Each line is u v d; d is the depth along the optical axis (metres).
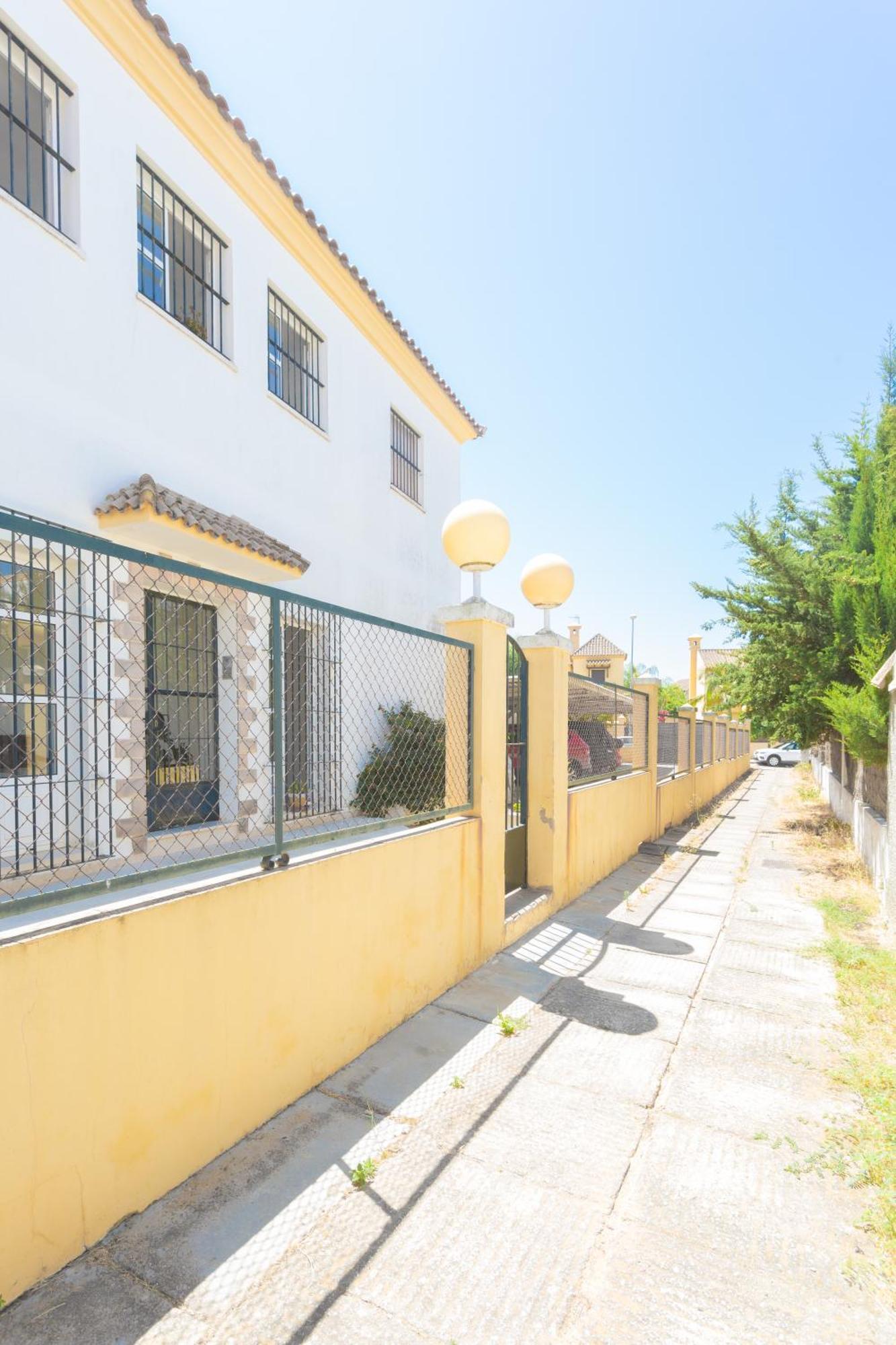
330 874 3.01
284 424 7.89
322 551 8.63
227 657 5.18
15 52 4.97
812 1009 3.96
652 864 8.28
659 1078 3.14
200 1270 1.91
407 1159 2.48
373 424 9.98
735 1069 3.25
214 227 6.84
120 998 2.03
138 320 5.80
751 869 8.09
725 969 4.63
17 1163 1.74
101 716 4.71
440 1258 2.00
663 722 11.38
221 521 6.12
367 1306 1.82
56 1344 1.65
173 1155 2.22
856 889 6.98
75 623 4.72
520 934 5.14
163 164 6.15
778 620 10.11
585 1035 3.57
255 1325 1.74
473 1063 3.23
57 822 4.07
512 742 5.77
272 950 2.66
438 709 4.79
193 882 2.48
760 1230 2.17
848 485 11.15
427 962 3.86
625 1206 2.27
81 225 5.26
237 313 7.12
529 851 5.94
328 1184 2.31
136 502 5.03
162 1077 2.17
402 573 10.83
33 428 4.84
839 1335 1.77
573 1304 1.85
